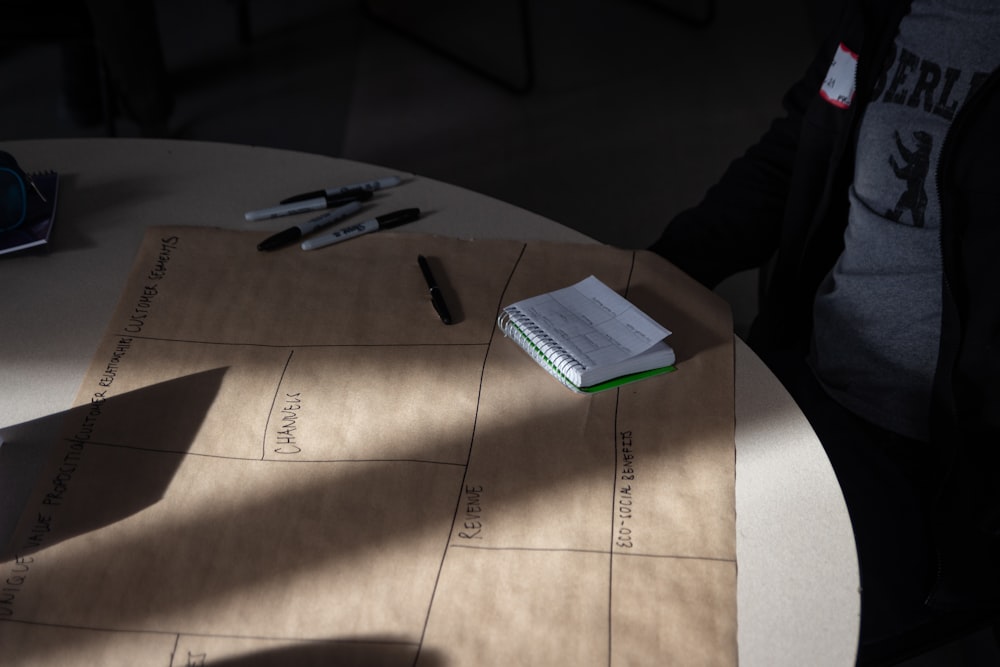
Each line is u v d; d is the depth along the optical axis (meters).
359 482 0.79
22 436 0.82
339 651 0.66
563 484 0.78
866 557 1.01
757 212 1.28
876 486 1.07
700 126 2.71
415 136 2.65
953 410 1.02
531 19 3.23
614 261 1.04
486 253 1.05
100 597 0.70
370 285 1.00
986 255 1.01
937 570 0.97
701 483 0.79
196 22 3.16
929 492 1.06
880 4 1.14
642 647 0.66
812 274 1.30
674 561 0.72
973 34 1.06
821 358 1.18
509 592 0.70
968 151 1.02
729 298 2.15
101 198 1.13
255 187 1.17
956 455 1.01
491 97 2.83
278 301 0.97
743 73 2.95
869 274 1.13
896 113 1.12
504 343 0.93
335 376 0.89
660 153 2.60
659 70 2.96
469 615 0.69
